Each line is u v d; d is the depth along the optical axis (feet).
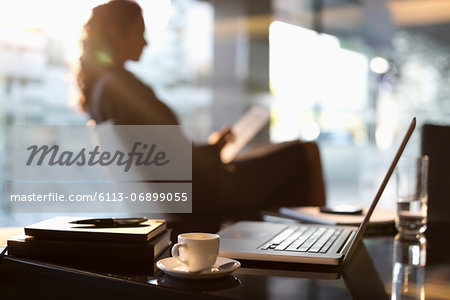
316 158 7.82
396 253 3.44
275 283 2.55
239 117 17.16
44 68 12.92
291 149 7.69
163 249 3.32
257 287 2.46
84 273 2.71
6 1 12.15
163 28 15.66
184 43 16.37
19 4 12.34
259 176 7.47
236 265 2.68
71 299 2.84
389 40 26.68
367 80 27.43
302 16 20.54
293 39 20.71
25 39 12.61
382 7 22.12
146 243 3.03
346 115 26.18
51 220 3.54
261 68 17.69
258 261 3.02
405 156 4.20
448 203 5.48
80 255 3.07
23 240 3.11
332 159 25.96
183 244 2.57
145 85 7.01
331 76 24.13
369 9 22.02
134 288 2.50
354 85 26.32
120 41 6.93
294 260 2.95
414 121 3.20
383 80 27.81
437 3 22.47
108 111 6.81
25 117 12.69
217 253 2.62
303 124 22.13
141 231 3.10
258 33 17.52
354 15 22.21
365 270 2.91
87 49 7.02
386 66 27.78
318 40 22.72
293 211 5.24
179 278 2.60
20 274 3.06
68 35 12.57
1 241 3.57
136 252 3.00
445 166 5.53
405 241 3.93
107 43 6.90
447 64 27.27
